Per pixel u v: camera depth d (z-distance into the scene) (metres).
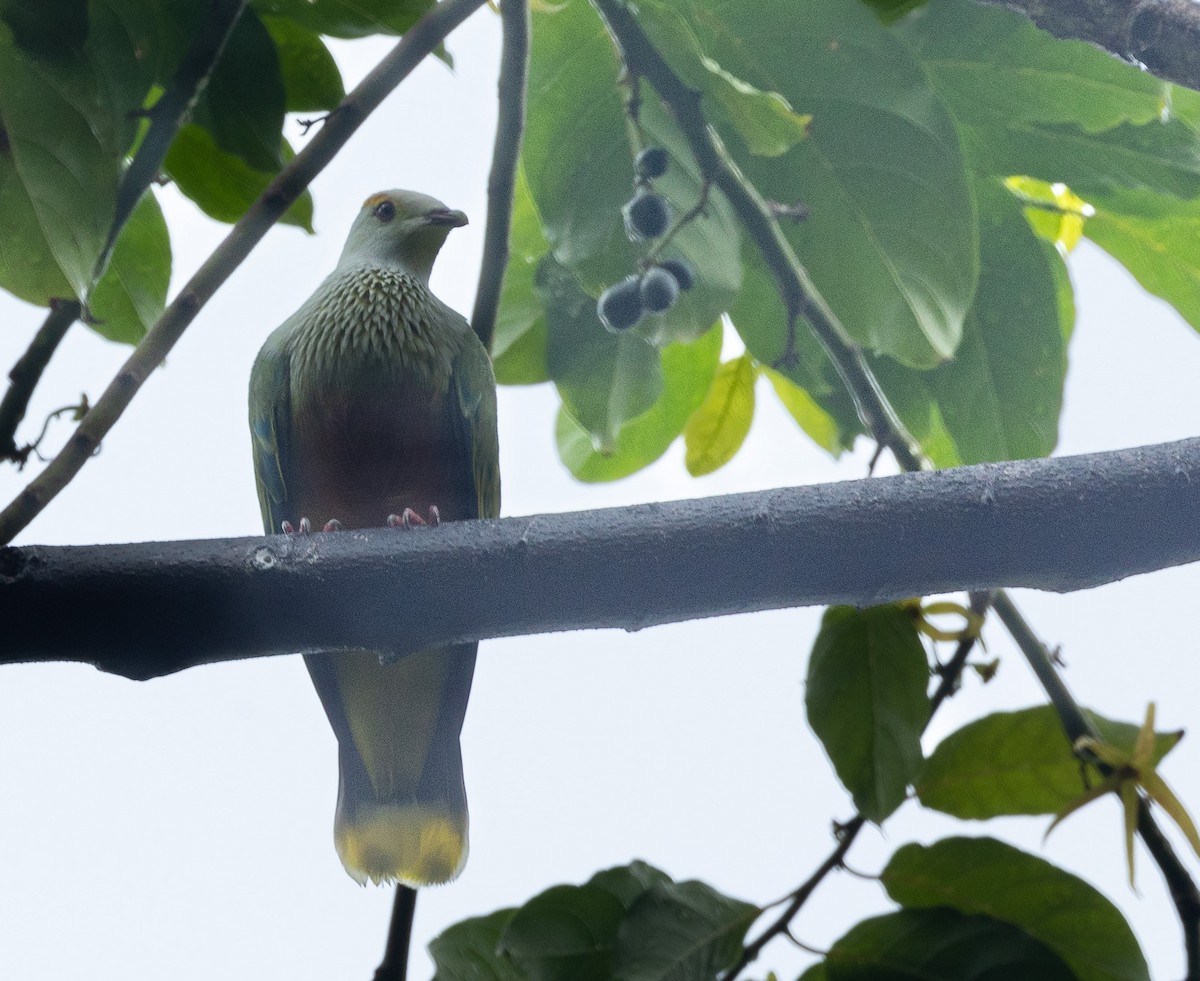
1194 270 7.76
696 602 4.70
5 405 5.86
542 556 4.64
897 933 6.53
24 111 5.94
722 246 7.27
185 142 7.40
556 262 8.05
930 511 4.60
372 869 7.54
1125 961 6.56
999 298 7.69
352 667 7.51
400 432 7.97
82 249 5.94
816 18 6.70
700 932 6.49
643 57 6.56
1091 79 6.96
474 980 6.74
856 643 6.85
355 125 5.93
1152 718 6.39
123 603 4.49
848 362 6.85
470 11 6.14
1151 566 4.64
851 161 6.77
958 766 6.98
